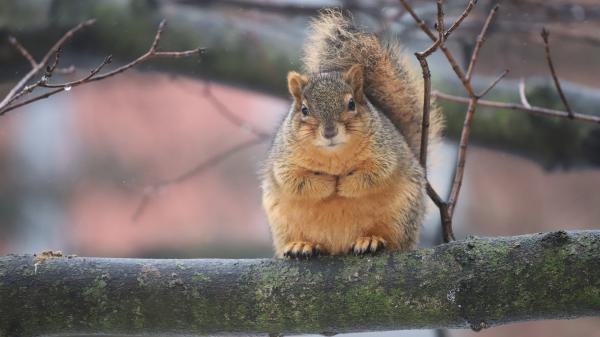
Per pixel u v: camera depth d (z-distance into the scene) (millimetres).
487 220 18641
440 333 10766
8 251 18281
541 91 12406
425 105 8047
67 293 7059
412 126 10055
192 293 7070
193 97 19781
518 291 6777
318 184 8055
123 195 19125
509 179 18875
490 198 18828
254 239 18812
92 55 13391
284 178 8227
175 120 19828
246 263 7242
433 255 7031
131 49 13344
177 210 18875
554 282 6734
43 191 19062
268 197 8539
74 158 19484
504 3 12484
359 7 12172
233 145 19766
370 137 8094
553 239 6844
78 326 7090
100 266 7172
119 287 7082
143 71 13812
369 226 8148
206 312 7062
